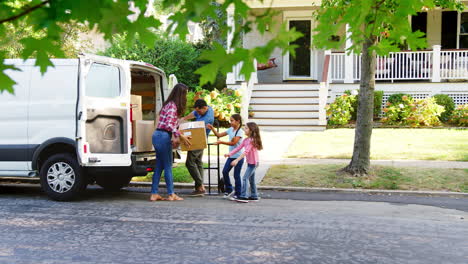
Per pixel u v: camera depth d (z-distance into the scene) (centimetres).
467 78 1756
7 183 1009
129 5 184
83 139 724
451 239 547
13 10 172
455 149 1192
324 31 242
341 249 504
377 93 1728
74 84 749
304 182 923
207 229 589
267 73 2011
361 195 844
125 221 632
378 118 1759
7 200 789
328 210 708
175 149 881
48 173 772
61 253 491
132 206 736
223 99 1678
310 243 526
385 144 1285
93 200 790
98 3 174
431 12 1892
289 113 1697
